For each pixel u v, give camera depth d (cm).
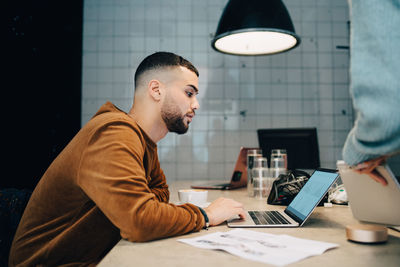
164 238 84
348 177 95
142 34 340
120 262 66
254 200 156
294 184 139
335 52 345
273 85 341
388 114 55
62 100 267
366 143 63
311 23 346
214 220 97
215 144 335
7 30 186
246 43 204
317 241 77
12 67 190
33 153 212
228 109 338
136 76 116
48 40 239
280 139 224
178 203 143
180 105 112
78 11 317
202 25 343
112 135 88
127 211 79
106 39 339
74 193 92
